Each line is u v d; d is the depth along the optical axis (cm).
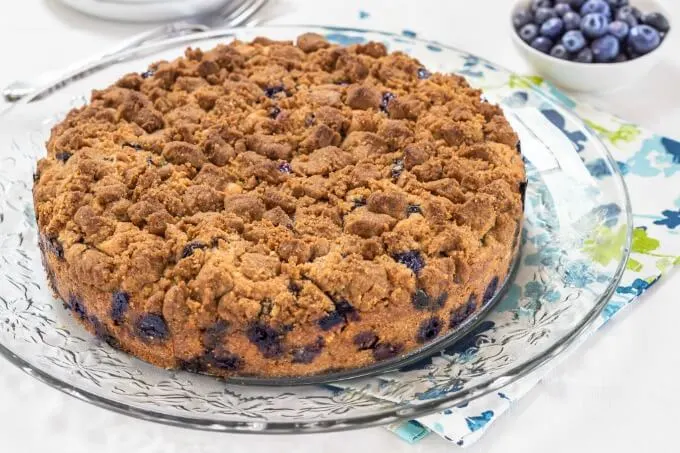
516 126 85
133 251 72
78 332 74
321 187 75
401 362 72
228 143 79
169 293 70
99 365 72
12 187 82
